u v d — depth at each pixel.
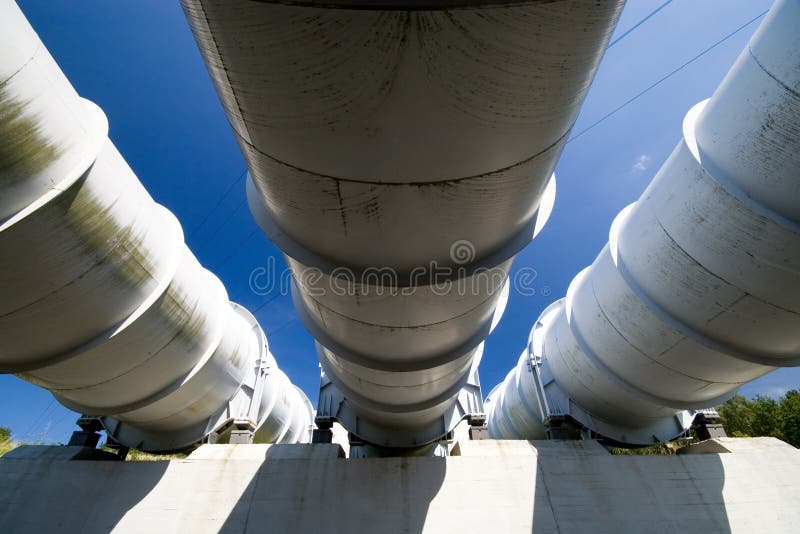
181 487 8.44
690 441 12.47
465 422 13.73
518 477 8.62
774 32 4.97
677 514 8.30
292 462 8.78
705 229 6.30
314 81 2.81
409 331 6.51
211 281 9.79
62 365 6.55
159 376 8.19
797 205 5.22
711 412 10.90
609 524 8.14
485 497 8.37
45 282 5.37
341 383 10.34
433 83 2.82
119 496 8.34
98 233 5.68
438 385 9.25
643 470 8.80
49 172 4.92
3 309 5.30
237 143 4.23
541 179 4.43
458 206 4.14
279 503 8.26
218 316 9.54
